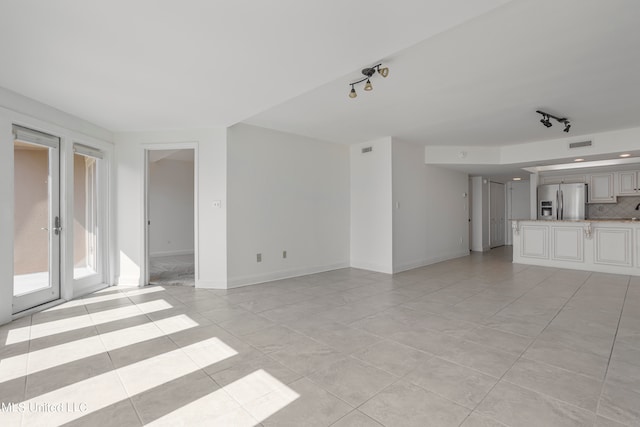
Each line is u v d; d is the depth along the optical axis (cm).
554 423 164
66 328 300
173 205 809
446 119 445
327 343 266
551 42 243
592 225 576
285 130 505
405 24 201
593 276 528
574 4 196
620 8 200
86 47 230
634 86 329
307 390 197
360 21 198
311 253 554
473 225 850
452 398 187
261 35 214
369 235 584
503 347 256
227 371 221
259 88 309
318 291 434
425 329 296
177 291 434
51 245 379
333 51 237
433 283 479
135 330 296
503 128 493
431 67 285
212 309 356
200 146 455
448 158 629
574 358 237
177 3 179
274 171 503
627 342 264
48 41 221
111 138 465
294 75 279
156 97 332
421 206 624
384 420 168
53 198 380
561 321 314
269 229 496
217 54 241
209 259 452
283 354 246
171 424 166
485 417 170
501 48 252
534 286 460
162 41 222
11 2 176
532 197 749
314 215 558
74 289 405
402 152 577
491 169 705
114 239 468
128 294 420
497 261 680
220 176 450
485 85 326
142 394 193
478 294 417
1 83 296
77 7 182
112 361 235
